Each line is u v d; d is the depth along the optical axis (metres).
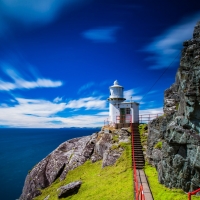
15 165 87.12
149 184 20.84
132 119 44.84
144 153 31.36
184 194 16.69
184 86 17.56
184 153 17.42
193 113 16.64
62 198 26.09
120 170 28.11
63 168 39.91
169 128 18.84
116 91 47.94
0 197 52.91
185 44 18.08
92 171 34.06
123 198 19.38
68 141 48.00
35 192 36.97
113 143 36.06
